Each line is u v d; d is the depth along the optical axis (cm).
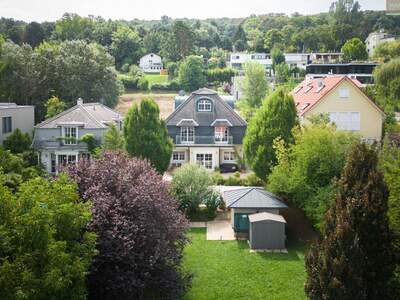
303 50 15912
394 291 1984
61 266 1625
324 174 3141
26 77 6988
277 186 3347
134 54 14225
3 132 4750
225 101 5978
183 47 15275
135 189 2222
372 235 1930
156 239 2152
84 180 2281
